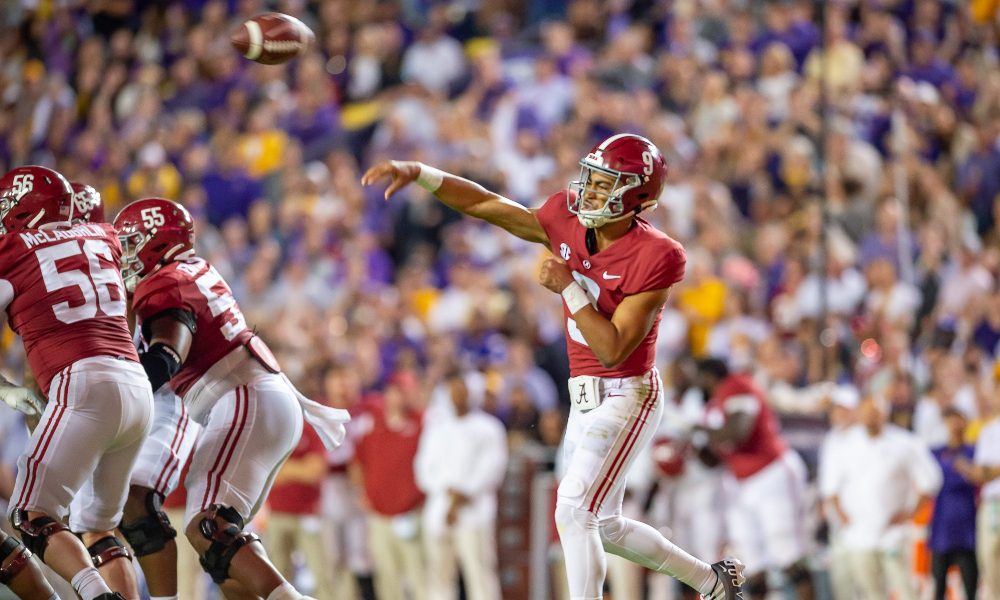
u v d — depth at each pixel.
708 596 19.53
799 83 50.28
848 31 52.97
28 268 18.38
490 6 60.59
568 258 18.84
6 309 18.55
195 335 19.45
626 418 18.36
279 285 45.69
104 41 60.56
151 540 19.72
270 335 40.62
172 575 19.78
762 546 32.78
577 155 46.66
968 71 54.06
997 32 56.38
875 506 32.38
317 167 51.09
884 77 51.41
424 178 19.48
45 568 23.81
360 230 48.56
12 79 56.78
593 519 18.16
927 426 34.88
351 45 58.62
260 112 54.19
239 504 19.00
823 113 40.78
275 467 19.78
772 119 49.31
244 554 18.53
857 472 32.59
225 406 19.42
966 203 48.38
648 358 18.66
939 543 32.25
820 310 37.66
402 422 36.00
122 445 18.66
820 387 35.78
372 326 40.78
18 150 54.47
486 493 34.78
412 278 44.66
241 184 51.81
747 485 32.81
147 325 19.25
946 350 36.06
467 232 47.25
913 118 49.84
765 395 34.25
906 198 45.41
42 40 58.12
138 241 19.70
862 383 37.34
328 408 21.09
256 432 19.31
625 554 19.16
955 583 33.72
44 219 18.70
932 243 43.12
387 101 55.00
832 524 33.72
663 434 33.22
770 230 43.56
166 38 60.59
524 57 57.25
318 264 46.34
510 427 36.84
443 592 35.16
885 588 32.69
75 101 57.66
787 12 53.06
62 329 18.30
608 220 18.23
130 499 19.86
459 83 56.47
